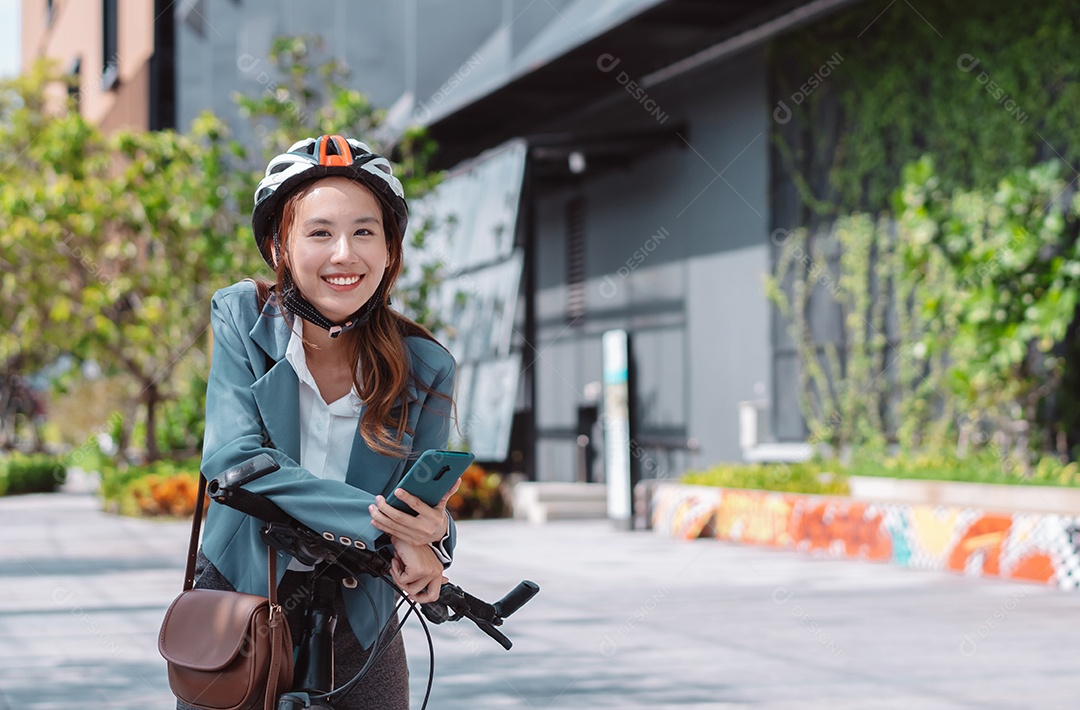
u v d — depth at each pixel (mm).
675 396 20031
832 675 6629
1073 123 14125
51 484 29422
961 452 15227
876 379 16406
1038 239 13039
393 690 2461
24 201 20203
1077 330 14117
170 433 23234
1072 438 14125
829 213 17016
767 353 17781
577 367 23156
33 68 25594
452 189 22578
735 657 7180
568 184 22906
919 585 10531
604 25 17766
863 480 14562
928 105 15789
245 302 2420
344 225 2346
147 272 20734
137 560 12711
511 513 19438
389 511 2211
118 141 20719
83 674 6660
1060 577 10383
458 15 21797
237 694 2229
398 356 2438
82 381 31172
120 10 33906
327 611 2381
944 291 14133
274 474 2234
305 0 23188
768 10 17141
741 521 14891
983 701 5953
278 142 19141
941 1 15617
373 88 23031
